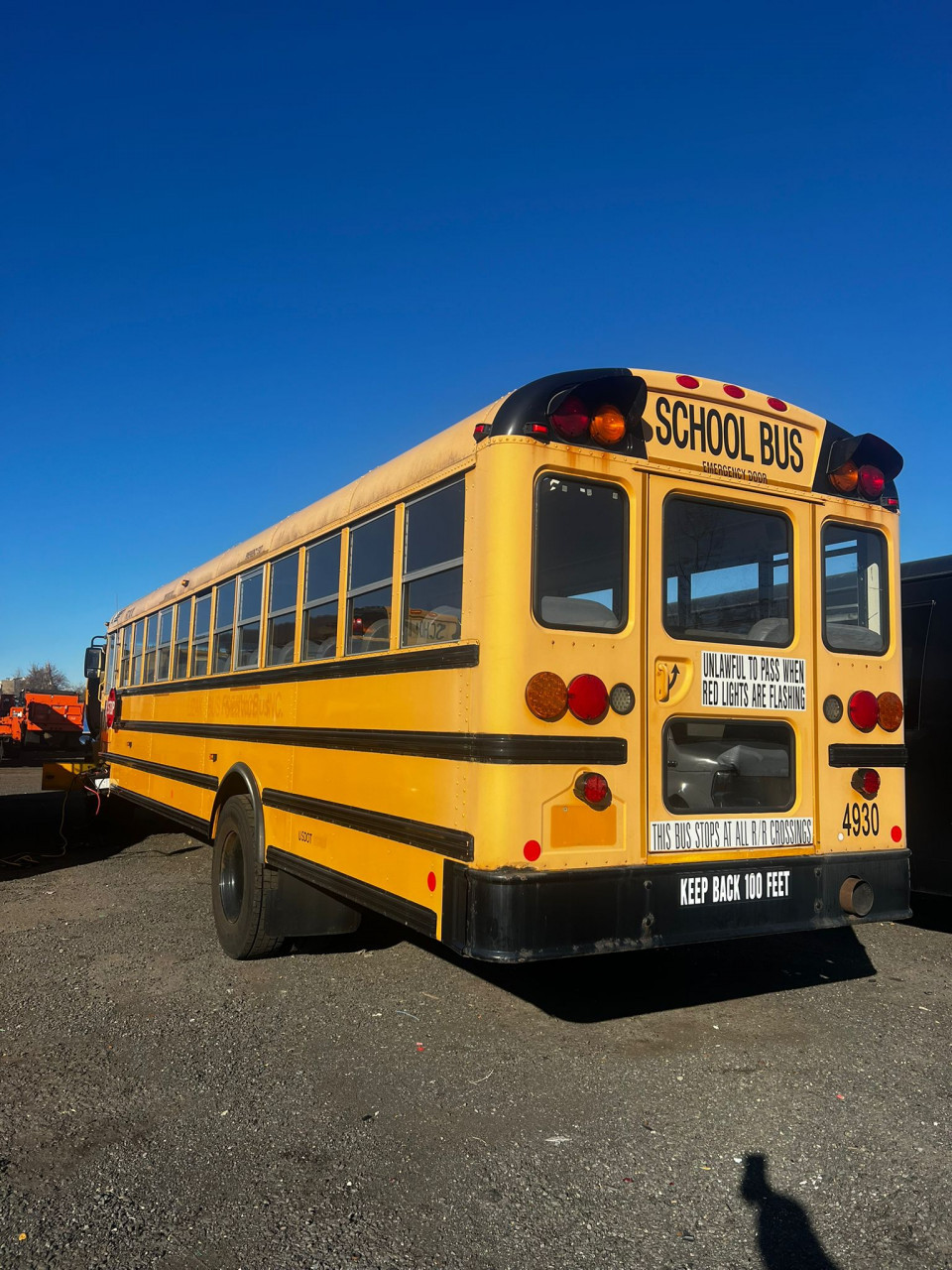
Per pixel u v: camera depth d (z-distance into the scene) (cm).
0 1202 293
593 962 558
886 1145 330
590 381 384
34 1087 378
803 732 432
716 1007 479
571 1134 338
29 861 906
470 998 491
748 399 431
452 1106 362
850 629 457
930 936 626
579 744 368
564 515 380
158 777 830
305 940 584
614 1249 270
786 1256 266
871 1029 447
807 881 416
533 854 354
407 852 402
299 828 509
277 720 557
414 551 426
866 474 460
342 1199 296
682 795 402
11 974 530
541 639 365
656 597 397
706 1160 320
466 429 397
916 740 593
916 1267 262
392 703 427
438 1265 262
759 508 433
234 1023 452
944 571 599
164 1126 345
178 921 659
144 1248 269
